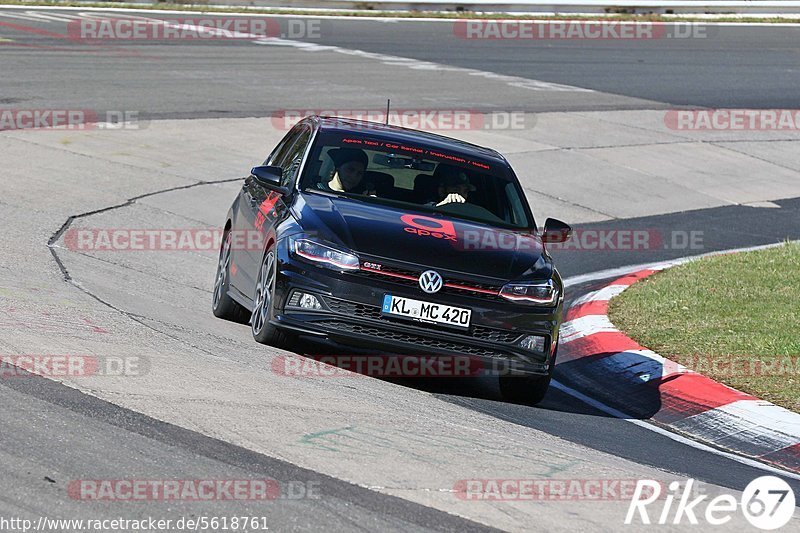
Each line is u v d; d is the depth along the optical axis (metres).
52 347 24.92
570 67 97.69
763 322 36.50
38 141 55.38
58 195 46.69
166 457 19.20
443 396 27.42
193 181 53.03
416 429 22.94
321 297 26.48
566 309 39.88
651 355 32.94
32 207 44.12
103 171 51.91
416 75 87.56
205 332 29.52
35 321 27.12
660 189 64.12
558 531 18.05
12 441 19.06
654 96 88.12
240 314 33.38
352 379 26.86
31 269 34.44
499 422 25.34
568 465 22.05
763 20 138.00
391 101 76.56
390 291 26.38
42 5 107.38
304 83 80.06
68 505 16.92
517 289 27.05
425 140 32.69
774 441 26.61
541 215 55.97
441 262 26.91
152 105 67.62
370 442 21.39
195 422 21.09
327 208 28.39
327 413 22.98
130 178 51.56
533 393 28.36
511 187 31.72
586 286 44.03
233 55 89.62
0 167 49.59
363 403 24.42
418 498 18.72
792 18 141.25
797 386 29.97
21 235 39.53
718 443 26.72
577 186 62.09
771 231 57.59
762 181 68.94
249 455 19.77
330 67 87.94
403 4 123.88
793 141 78.69
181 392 22.83
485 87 85.25
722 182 67.50
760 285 41.94
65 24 97.31
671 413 28.84
